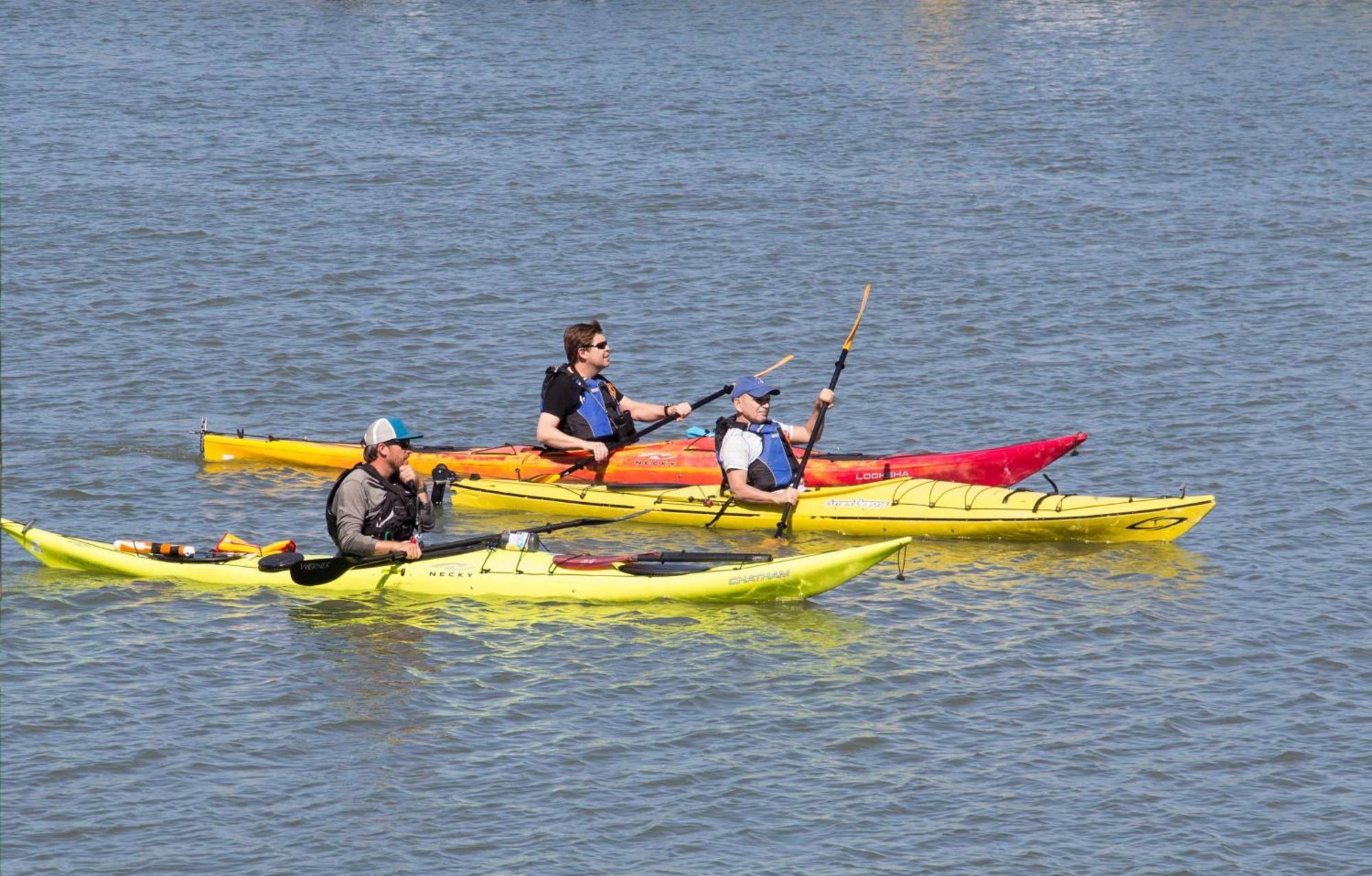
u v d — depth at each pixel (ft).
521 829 109.91
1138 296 268.62
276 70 492.95
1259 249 299.79
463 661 135.64
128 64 498.28
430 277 276.62
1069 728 125.49
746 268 285.43
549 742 121.70
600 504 177.99
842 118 427.33
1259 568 158.81
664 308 261.03
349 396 217.97
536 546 154.61
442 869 105.19
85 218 310.86
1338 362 231.91
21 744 119.14
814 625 144.77
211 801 112.57
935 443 200.85
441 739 121.90
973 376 226.99
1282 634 142.82
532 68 498.69
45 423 201.98
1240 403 213.66
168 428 202.69
